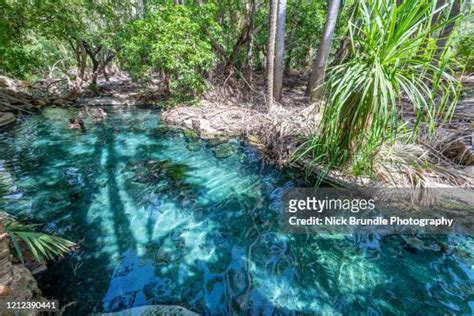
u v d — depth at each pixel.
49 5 7.04
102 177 3.37
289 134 3.68
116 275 1.89
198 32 5.91
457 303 1.58
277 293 1.74
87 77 10.93
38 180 3.30
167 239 2.26
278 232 2.31
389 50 2.02
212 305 1.67
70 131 5.27
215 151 4.05
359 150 2.53
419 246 2.02
